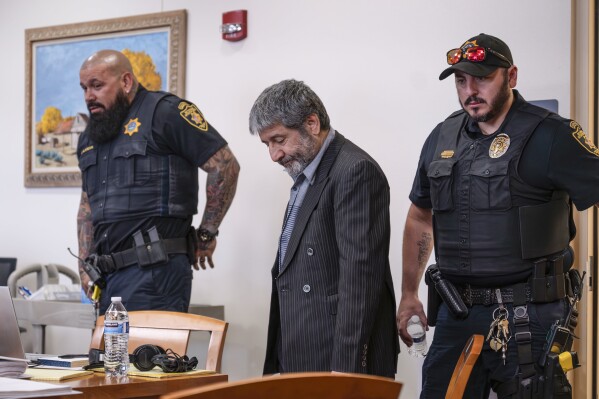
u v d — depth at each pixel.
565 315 2.57
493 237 2.63
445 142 2.82
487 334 2.63
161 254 3.51
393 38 4.29
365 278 2.52
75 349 5.21
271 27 4.65
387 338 2.67
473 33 4.09
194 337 4.69
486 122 2.68
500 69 2.62
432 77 4.19
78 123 5.29
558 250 2.60
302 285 2.65
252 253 4.64
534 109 2.65
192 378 2.21
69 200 5.29
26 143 5.45
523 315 2.57
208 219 3.71
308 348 2.61
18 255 5.47
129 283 3.51
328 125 2.75
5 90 5.59
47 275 5.07
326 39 4.48
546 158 2.56
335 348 2.53
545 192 2.60
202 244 3.74
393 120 4.28
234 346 4.66
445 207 2.73
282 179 4.57
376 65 4.34
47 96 5.40
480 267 2.64
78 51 5.29
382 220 2.61
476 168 2.67
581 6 3.86
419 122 4.21
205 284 4.77
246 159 4.69
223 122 4.78
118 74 3.61
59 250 5.31
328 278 2.64
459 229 2.70
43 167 5.40
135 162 3.56
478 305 2.68
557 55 3.90
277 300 2.80
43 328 4.60
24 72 5.50
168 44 4.95
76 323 4.40
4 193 5.55
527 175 2.59
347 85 4.41
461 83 2.67
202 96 4.86
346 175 2.60
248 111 4.70
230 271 4.70
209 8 4.85
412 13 4.25
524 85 3.96
